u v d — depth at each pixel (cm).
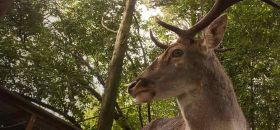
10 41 1352
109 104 995
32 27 1397
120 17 1512
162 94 448
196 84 446
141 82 445
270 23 1223
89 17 1497
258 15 1202
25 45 1400
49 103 1444
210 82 447
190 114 443
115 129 1805
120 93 1576
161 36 1578
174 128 587
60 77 1386
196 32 468
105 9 1503
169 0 1485
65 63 1424
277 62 1161
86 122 1725
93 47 1498
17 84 1334
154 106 1620
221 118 434
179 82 446
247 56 1161
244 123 465
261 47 1156
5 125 1113
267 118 1125
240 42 1161
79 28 1496
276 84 1121
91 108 1669
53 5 1497
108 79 1028
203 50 459
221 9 468
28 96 1355
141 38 1507
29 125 996
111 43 1505
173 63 451
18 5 1369
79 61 1559
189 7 1326
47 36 1439
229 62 1163
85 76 1475
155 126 660
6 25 1359
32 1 1395
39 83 1341
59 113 1457
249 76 1145
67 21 1495
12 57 1352
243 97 1121
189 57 452
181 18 1397
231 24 1202
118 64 1038
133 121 1717
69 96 1458
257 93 1131
